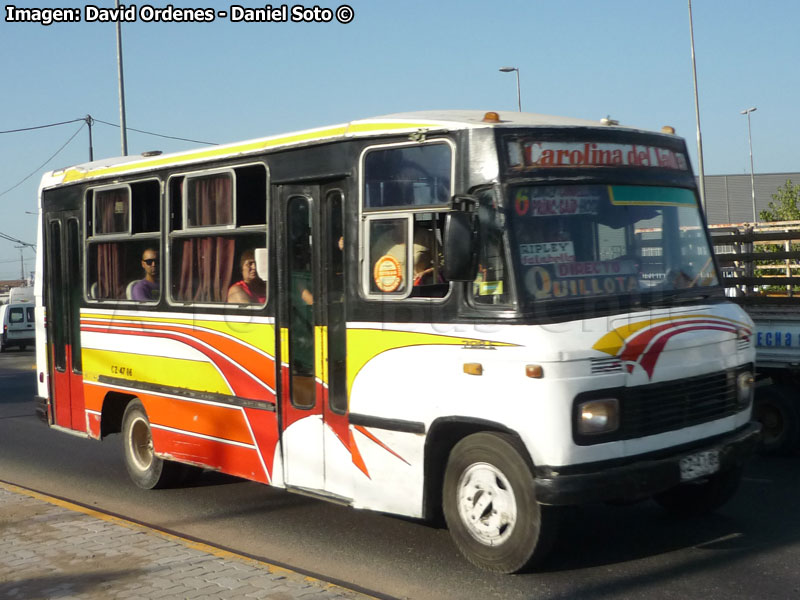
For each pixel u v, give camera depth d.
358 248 6.42
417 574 6.00
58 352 9.77
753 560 6.08
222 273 7.62
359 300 6.41
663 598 5.41
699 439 6.09
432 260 6.01
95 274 9.16
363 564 6.27
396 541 6.80
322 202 6.71
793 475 8.57
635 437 5.65
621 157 6.25
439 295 5.97
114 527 6.92
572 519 7.18
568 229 5.85
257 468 7.33
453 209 5.75
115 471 9.89
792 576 5.75
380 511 6.37
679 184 6.63
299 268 6.90
